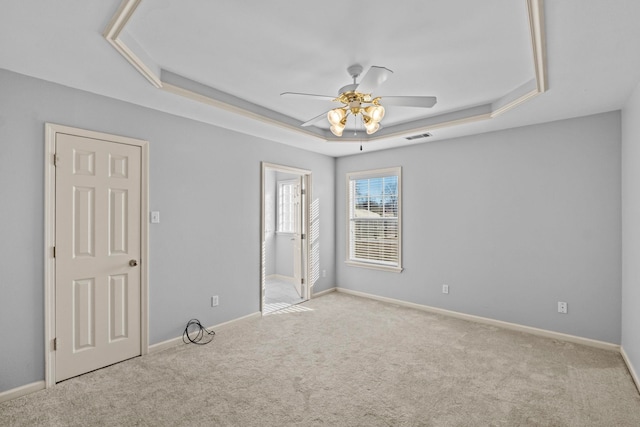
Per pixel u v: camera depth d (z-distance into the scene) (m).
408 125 3.98
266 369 2.71
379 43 2.20
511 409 2.15
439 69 2.57
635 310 2.54
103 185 2.73
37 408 2.15
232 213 3.81
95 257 2.68
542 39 1.86
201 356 2.96
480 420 2.04
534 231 3.54
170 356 2.96
